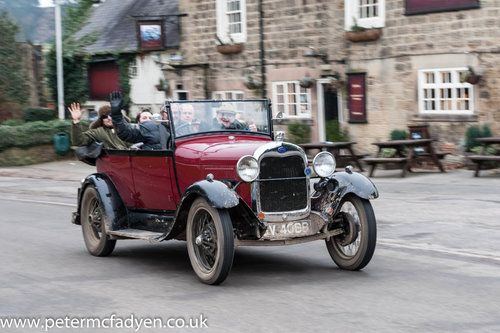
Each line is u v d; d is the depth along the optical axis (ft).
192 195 21.59
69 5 99.35
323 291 19.97
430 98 55.72
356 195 22.31
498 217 31.65
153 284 21.57
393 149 54.13
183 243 29.89
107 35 88.84
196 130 24.64
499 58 51.06
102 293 20.49
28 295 20.43
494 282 20.52
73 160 77.00
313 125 64.90
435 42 54.65
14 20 92.79
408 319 16.90
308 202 22.65
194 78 76.18
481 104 52.16
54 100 93.15
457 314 17.25
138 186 25.75
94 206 27.48
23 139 73.51
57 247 28.89
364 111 60.23
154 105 82.48
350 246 24.49
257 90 69.97
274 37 67.77
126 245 29.53
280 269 23.39
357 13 60.29
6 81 91.09
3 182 60.13
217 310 18.21
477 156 46.80
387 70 58.34
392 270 22.56
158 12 83.15
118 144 29.12
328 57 63.00
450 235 28.22
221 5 72.90
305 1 64.49
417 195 39.96
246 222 21.68
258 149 22.03
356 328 16.26
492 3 51.03
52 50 91.66
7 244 29.63
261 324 16.81
